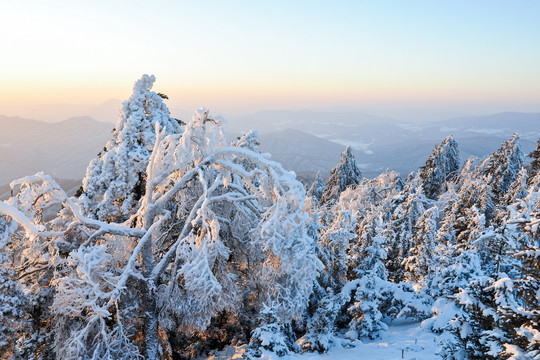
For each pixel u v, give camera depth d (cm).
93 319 1105
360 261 1744
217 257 1241
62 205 1440
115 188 1633
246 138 1559
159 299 1281
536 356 608
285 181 1144
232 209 1427
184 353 1537
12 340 1213
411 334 1447
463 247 1886
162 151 1334
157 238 1408
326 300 1438
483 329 893
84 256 1104
